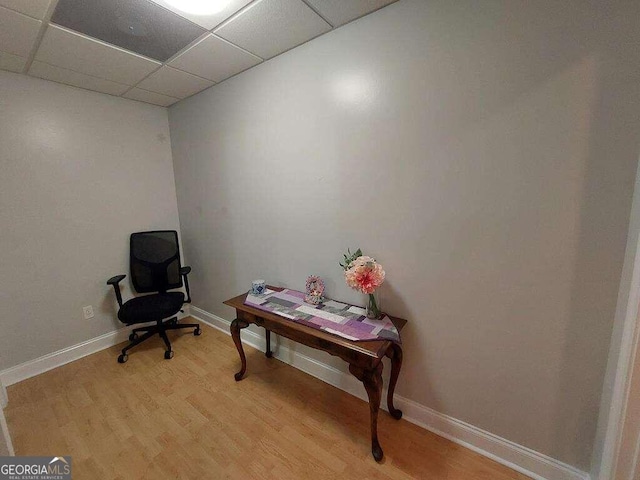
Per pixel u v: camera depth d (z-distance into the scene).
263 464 1.38
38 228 2.15
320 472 1.34
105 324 2.55
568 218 1.07
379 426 1.58
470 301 1.34
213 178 2.52
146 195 2.75
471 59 1.18
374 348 1.27
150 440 1.53
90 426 1.63
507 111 1.13
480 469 1.32
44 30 1.49
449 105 1.26
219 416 1.69
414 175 1.40
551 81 1.04
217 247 2.65
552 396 1.19
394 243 1.53
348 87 1.55
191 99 2.54
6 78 1.94
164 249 2.72
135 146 2.64
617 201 0.98
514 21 1.07
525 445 1.29
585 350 1.10
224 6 1.34
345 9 1.38
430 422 1.54
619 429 0.95
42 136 2.12
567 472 1.19
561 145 1.05
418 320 1.51
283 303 1.81
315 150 1.76
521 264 1.19
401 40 1.34
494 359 1.31
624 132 0.94
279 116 1.91
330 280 1.86
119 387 1.97
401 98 1.38
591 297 1.06
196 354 2.38
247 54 1.81
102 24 1.46
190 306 3.09
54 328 2.26
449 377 1.46
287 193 1.98
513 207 1.17
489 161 1.20
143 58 1.83
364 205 1.61
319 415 1.69
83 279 2.40
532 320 1.19
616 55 0.93
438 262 1.40
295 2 1.32
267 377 2.06
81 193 2.34
